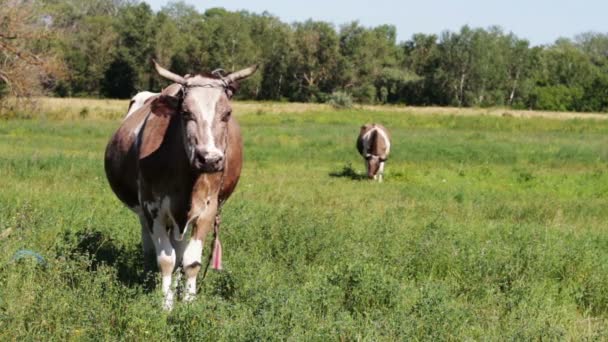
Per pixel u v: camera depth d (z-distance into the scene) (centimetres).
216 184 695
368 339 604
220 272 768
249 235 952
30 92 4556
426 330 641
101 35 8688
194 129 643
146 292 730
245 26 9494
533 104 10875
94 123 4359
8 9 4347
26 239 847
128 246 891
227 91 677
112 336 595
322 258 897
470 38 10700
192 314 623
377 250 943
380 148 2138
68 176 1667
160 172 692
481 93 10769
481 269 861
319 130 4234
